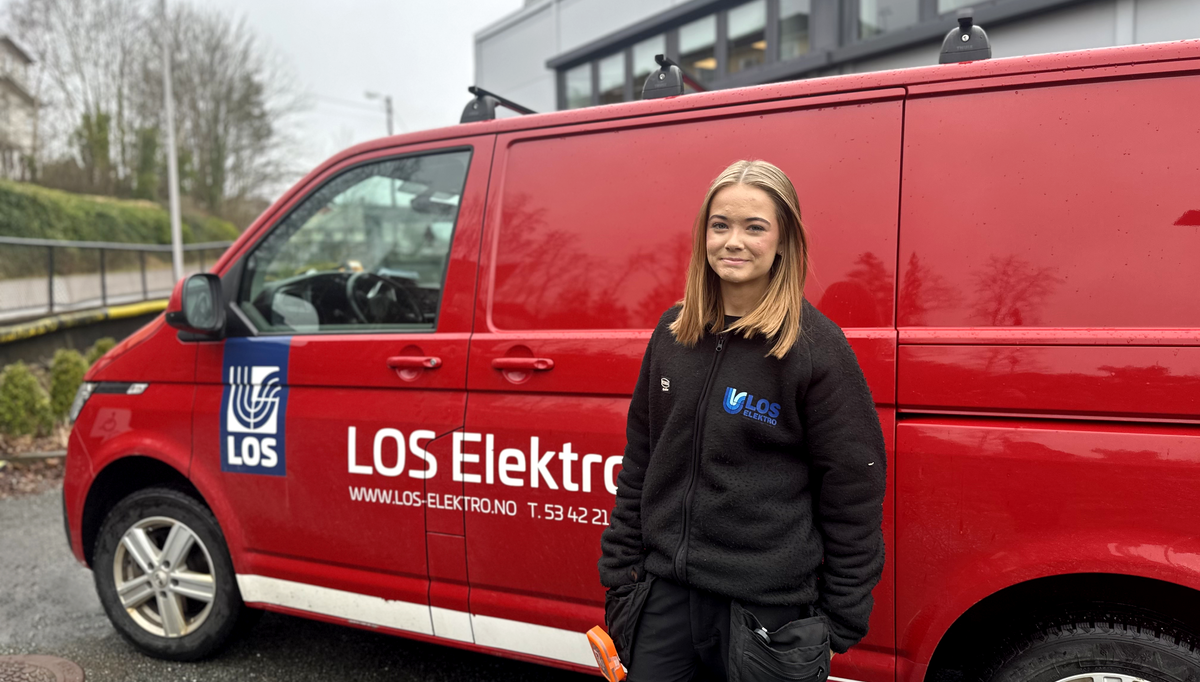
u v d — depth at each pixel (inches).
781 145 78.3
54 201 703.7
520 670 112.8
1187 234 63.2
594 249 86.4
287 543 102.5
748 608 54.9
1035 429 65.9
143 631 114.7
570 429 83.7
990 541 67.5
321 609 102.1
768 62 358.3
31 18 980.6
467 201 94.7
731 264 54.4
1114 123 66.2
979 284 69.2
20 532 180.2
